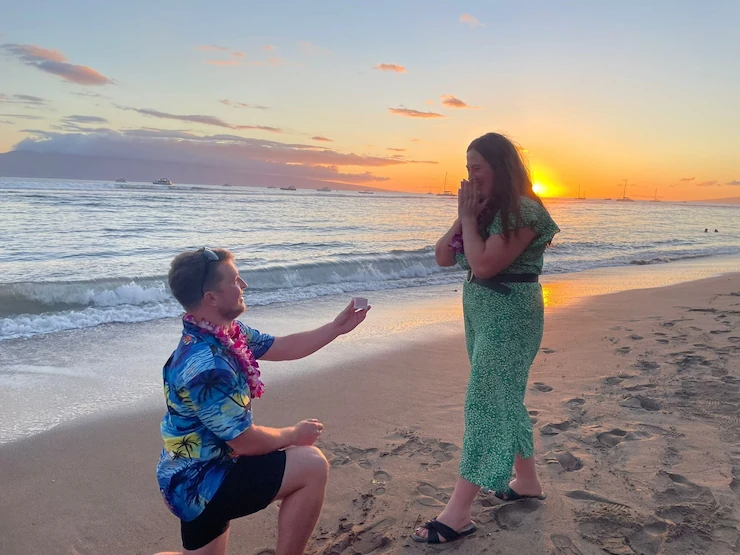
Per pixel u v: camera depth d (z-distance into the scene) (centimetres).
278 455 216
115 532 282
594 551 243
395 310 922
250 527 282
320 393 493
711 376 482
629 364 538
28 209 2859
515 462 285
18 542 272
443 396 486
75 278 1056
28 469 351
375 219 3641
